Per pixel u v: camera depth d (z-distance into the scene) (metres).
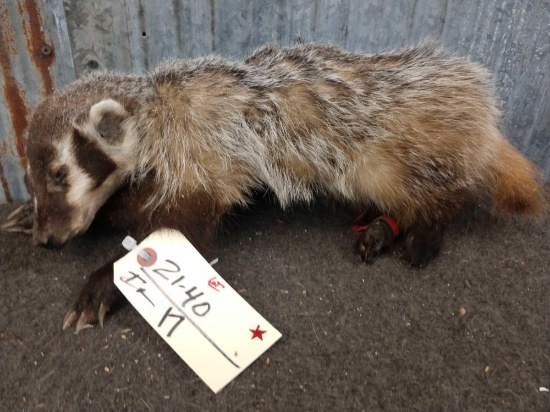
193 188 0.35
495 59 0.47
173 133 0.35
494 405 0.27
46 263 0.37
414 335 0.31
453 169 0.37
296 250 0.39
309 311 0.33
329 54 0.39
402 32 0.46
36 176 0.32
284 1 0.44
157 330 0.29
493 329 0.32
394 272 0.36
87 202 0.33
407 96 0.37
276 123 0.36
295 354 0.30
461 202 0.38
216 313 0.30
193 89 0.36
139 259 0.32
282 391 0.28
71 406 0.27
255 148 0.36
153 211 0.35
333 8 0.45
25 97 0.45
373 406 0.27
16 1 0.41
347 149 0.37
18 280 0.35
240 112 0.36
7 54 0.43
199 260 0.32
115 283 0.31
